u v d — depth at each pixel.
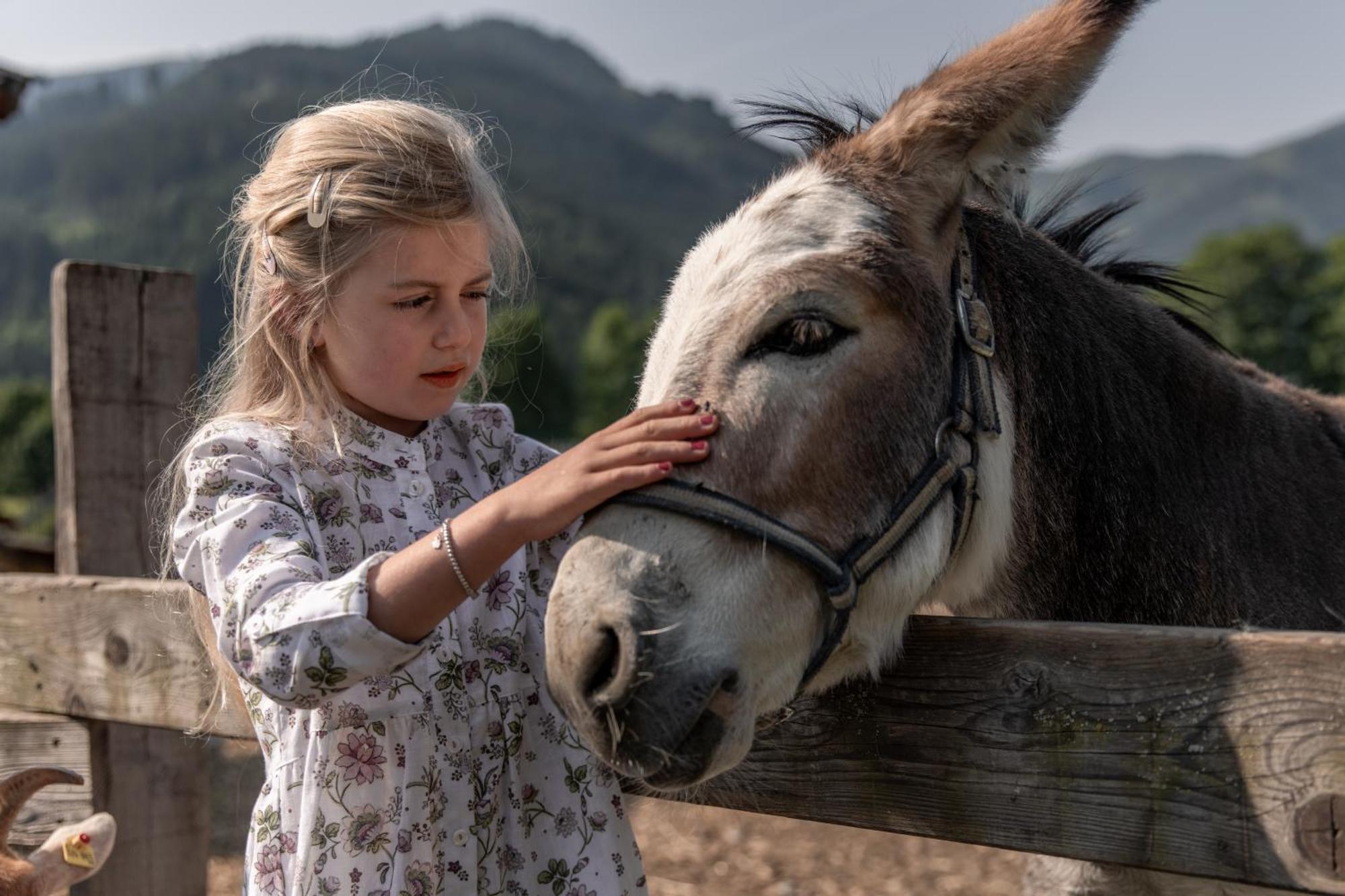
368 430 1.51
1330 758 1.17
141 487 2.97
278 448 1.44
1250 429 2.12
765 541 1.46
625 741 1.35
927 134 1.71
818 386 1.54
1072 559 1.86
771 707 1.50
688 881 4.31
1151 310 2.16
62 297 2.85
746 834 4.86
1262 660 1.23
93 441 2.88
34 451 59.06
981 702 1.47
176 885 2.68
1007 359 1.82
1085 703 1.37
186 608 2.17
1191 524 1.93
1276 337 45.59
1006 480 1.77
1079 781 1.38
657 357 1.65
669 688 1.36
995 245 1.92
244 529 1.35
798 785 1.65
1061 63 1.65
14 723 2.46
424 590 1.24
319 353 1.51
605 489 1.31
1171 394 2.02
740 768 1.70
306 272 1.41
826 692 1.63
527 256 1.76
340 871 1.37
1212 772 1.26
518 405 26.92
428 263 1.41
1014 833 1.44
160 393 3.00
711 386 1.54
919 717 1.54
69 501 2.88
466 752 1.46
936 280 1.70
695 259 1.71
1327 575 2.08
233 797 5.16
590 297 145.50
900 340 1.61
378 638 1.22
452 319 1.45
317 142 1.43
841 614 1.51
